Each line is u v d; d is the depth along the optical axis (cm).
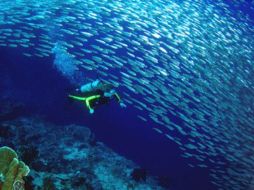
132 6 2006
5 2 1820
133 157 1505
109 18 1806
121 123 1750
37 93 1670
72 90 505
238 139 1322
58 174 1030
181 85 1496
